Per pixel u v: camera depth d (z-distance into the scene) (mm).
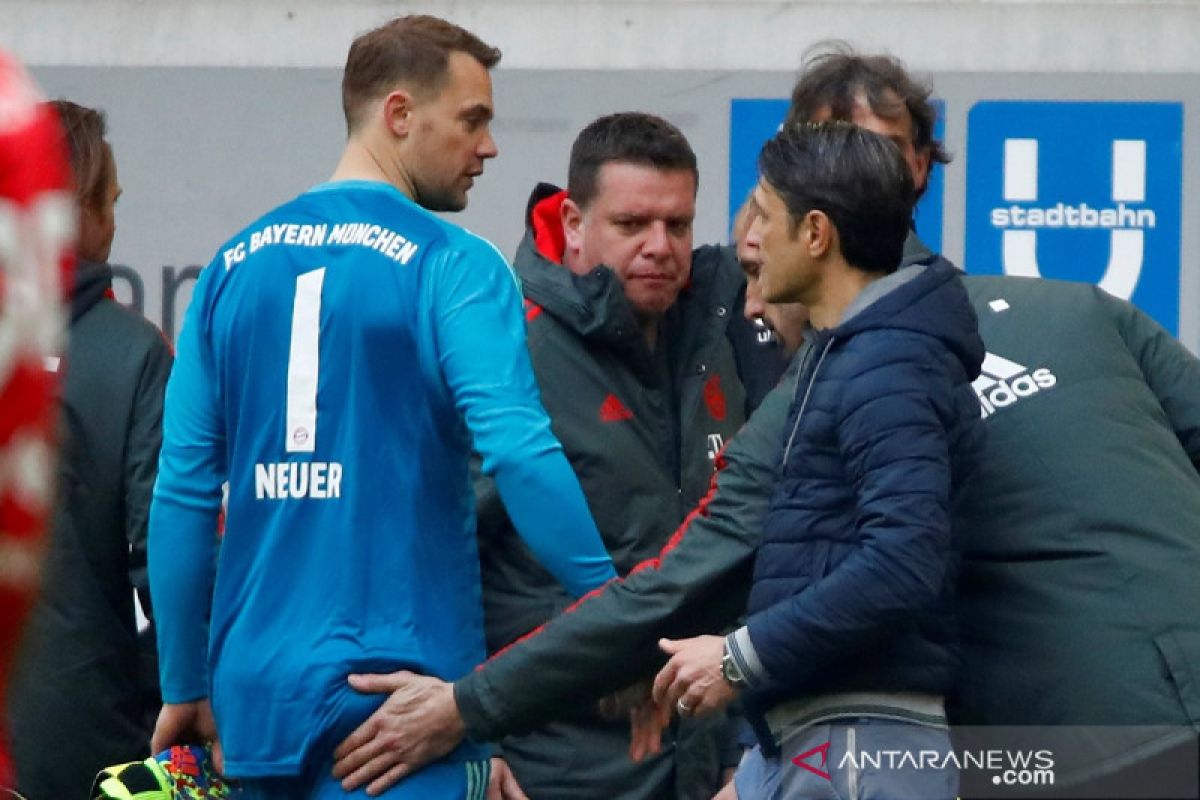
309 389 11289
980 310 11680
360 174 11734
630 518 13375
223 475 11906
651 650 11242
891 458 10016
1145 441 11320
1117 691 10883
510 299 11438
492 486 13141
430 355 11266
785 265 10742
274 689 11219
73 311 13461
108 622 13594
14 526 5930
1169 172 14695
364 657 11141
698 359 13836
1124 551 11039
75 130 13523
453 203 11945
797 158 10680
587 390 13391
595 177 13555
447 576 11391
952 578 10500
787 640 10086
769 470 11141
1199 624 10969
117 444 13445
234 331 11523
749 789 11305
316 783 11359
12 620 5996
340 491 11234
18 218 5891
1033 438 11234
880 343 10211
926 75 14102
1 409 5891
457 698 11141
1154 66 14680
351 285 11281
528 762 13320
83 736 13500
